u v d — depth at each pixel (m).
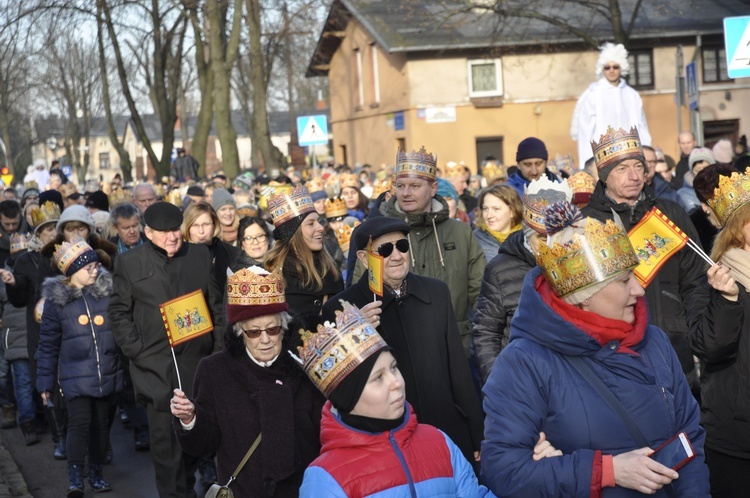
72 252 8.06
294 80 64.25
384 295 5.38
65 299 8.02
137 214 9.86
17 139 87.69
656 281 6.07
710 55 36.34
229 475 4.73
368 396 3.62
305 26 37.84
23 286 9.83
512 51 35.84
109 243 9.27
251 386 4.75
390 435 3.64
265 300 4.70
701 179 5.44
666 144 36.34
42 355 8.13
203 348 7.41
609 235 3.62
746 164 8.99
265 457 4.65
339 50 43.88
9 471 8.84
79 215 9.12
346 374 3.62
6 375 11.14
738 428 4.86
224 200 10.05
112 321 7.45
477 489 3.73
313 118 21.92
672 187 12.41
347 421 3.67
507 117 36.22
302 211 6.40
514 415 3.68
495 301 5.91
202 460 8.18
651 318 6.04
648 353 3.75
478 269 6.68
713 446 4.97
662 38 35.84
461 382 5.41
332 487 3.58
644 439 3.61
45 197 13.57
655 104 36.22
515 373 3.71
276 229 6.45
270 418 4.69
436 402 5.32
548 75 36.00
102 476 8.42
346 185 12.89
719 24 35.75
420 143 36.12
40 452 9.90
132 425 10.27
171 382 7.26
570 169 12.05
